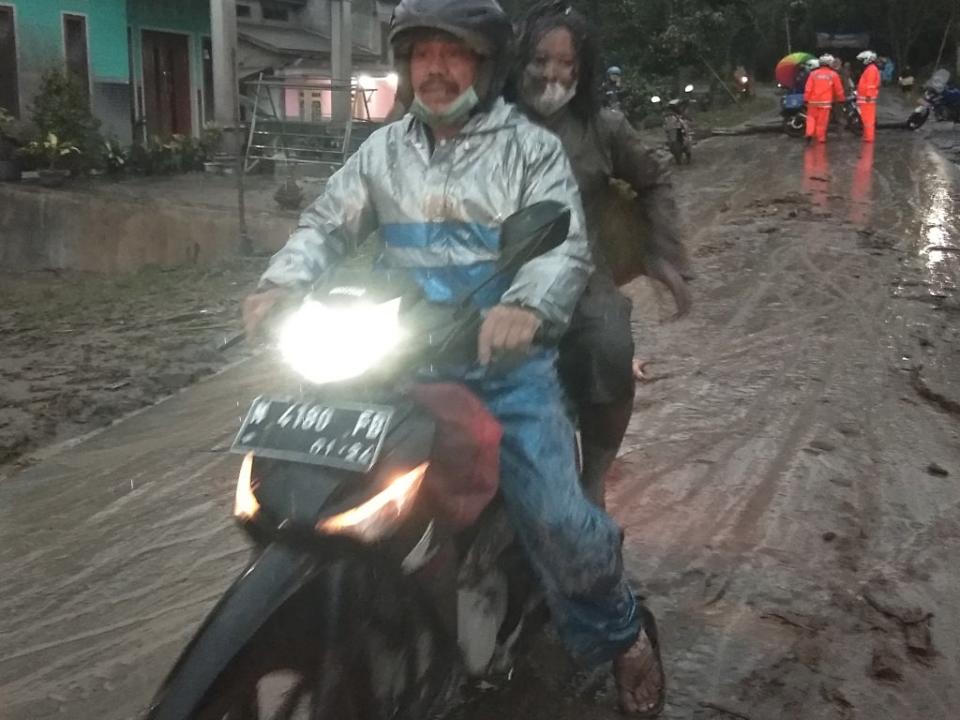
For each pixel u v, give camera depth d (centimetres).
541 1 334
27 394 637
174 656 361
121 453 545
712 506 475
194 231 1314
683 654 356
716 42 3456
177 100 2112
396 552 239
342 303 238
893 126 2777
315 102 1948
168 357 720
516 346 248
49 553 436
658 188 353
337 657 236
